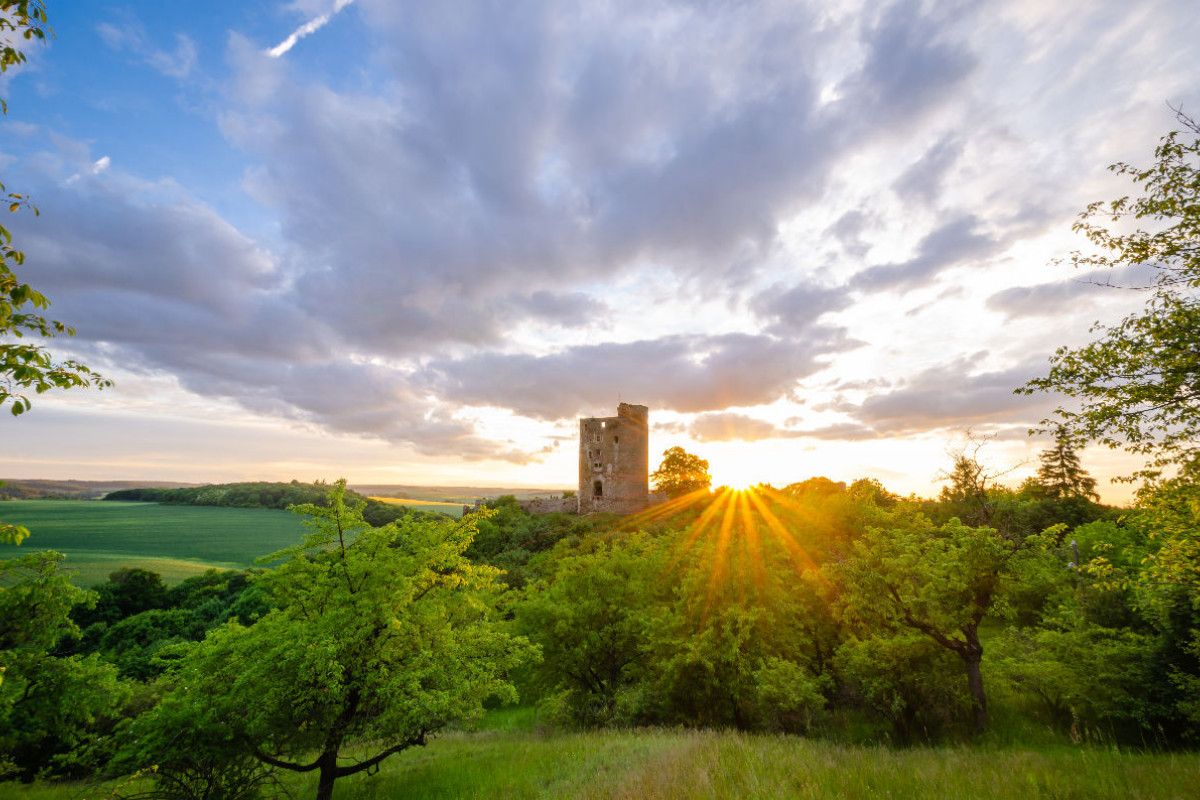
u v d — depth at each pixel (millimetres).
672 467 91188
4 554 91688
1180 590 12711
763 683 16266
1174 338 9656
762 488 46312
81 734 15234
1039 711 15898
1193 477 10352
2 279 6176
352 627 11922
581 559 24750
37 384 6473
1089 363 10719
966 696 15266
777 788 8797
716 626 18766
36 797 15539
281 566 12914
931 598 15453
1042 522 41219
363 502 14273
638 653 22469
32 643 15023
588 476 85500
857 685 17328
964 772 9797
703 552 21156
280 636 11773
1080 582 17453
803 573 19422
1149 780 8836
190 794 10906
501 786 12062
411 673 12070
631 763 11875
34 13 6082
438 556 13836
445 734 20125
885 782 9180
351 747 17438
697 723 18531
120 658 40000
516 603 24938
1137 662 13969
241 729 11133
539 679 22984
